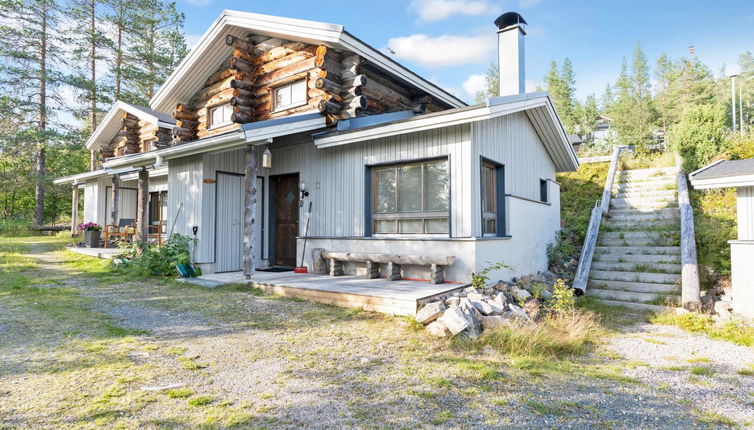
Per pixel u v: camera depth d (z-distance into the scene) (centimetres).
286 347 398
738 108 4581
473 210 633
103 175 1434
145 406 266
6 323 461
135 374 321
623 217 955
